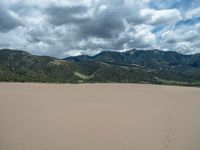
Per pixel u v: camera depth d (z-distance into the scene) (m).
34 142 12.89
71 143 12.88
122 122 17.75
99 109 22.84
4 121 17.25
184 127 17.09
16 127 15.72
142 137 14.35
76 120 17.91
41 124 16.55
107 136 14.27
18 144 12.55
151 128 16.45
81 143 12.93
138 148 12.54
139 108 24.30
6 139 13.29
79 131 15.07
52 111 21.25
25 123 16.77
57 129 15.39
